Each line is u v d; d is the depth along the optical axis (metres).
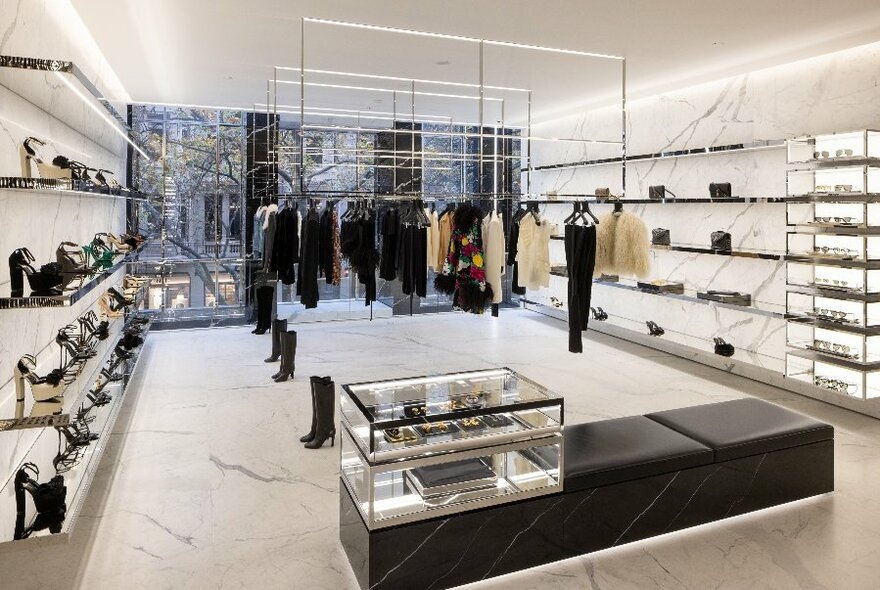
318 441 4.27
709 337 6.66
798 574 2.74
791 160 5.17
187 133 8.38
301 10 4.22
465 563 2.63
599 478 2.86
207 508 3.39
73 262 3.13
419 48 5.20
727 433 3.28
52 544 2.43
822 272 4.99
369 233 7.11
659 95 7.24
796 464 3.33
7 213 3.00
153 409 5.09
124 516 3.29
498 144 10.18
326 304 9.30
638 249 6.22
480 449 2.67
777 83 5.72
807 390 5.54
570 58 5.44
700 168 6.65
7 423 2.51
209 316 8.70
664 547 2.96
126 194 4.77
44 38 3.75
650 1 3.98
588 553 2.89
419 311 9.96
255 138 8.66
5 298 2.47
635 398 5.48
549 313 9.66
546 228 6.70
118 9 4.23
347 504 2.83
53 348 3.75
